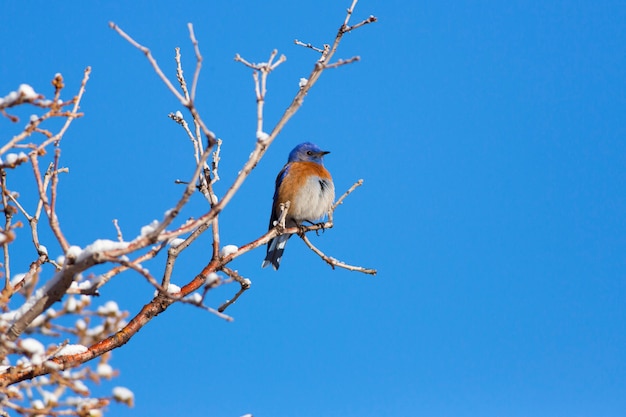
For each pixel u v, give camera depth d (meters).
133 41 7.94
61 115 8.97
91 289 9.51
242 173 8.89
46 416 8.28
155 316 11.02
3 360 8.70
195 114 7.98
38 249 11.38
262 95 9.19
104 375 8.19
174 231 8.58
